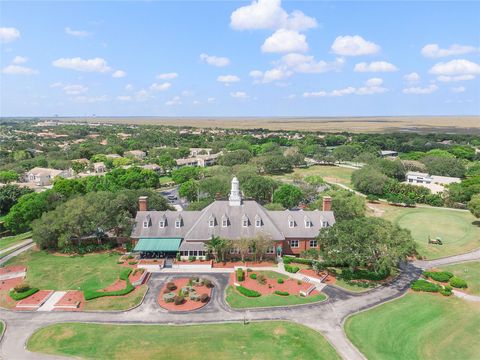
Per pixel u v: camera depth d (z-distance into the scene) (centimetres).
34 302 6244
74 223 8256
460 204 13825
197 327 5566
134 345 5116
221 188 12750
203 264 7669
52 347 5084
